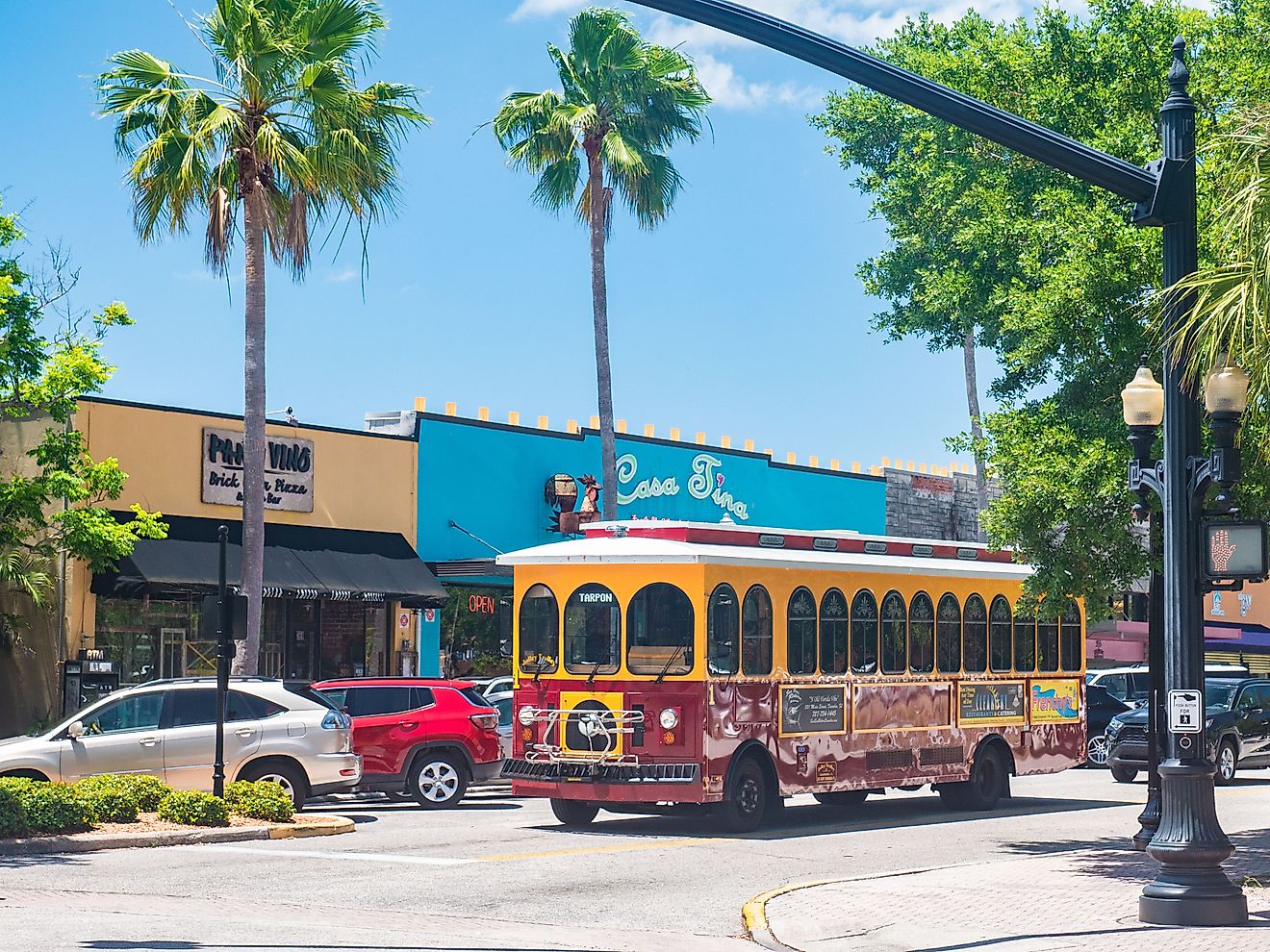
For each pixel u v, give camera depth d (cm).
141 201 2909
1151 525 1714
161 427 3138
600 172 3859
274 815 1972
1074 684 2558
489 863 1683
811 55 1151
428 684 2480
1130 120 2016
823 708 2112
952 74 3084
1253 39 2081
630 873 1616
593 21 3853
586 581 2022
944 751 2298
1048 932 1205
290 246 2969
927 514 5194
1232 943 1125
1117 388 1773
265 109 2956
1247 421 1410
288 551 3291
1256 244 1267
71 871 1556
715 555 1980
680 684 1955
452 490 3741
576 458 4053
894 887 1462
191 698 2108
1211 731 3042
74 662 2880
